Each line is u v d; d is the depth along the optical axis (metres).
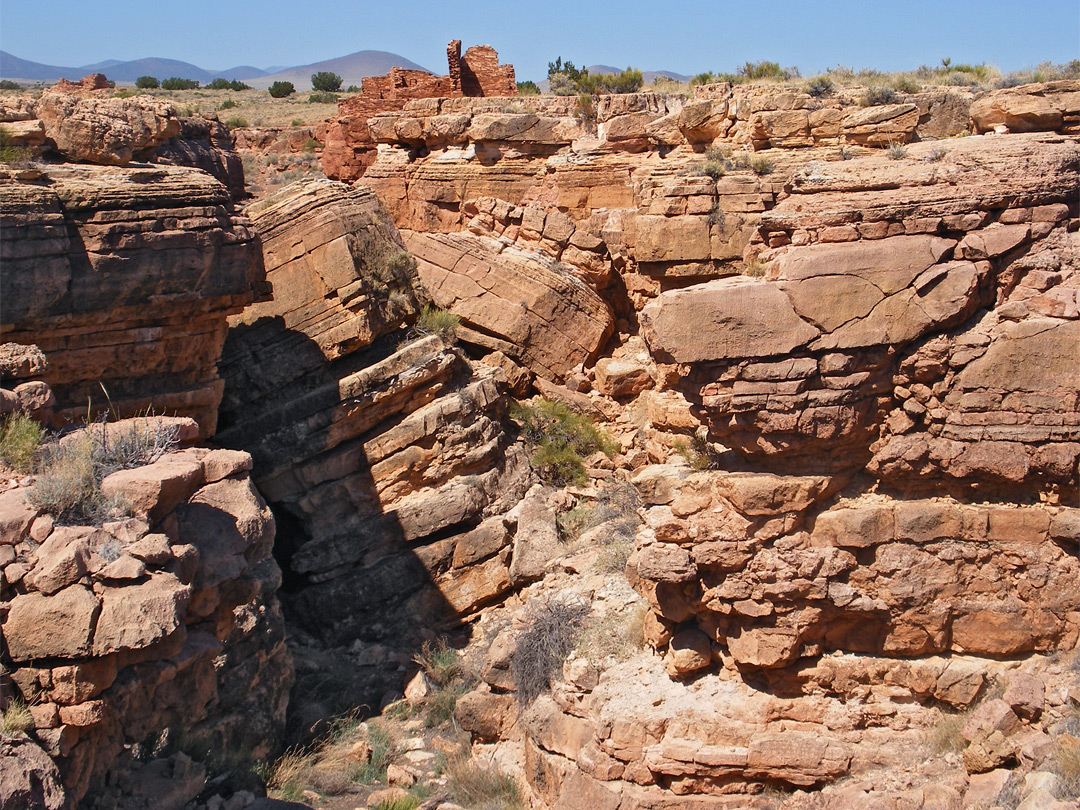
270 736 12.16
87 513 9.03
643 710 10.38
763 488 9.93
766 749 9.81
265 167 42.22
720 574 10.19
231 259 13.59
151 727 9.99
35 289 11.66
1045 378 9.52
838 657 10.27
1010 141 10.87
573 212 25.39
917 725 9.96
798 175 10.95
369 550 15.83
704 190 21.55
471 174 26.45
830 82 22.89
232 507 11.13
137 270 12.51
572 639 11.86
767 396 9.79
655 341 9.88
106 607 8.31
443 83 31.44
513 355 21.98
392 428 16.52
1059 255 9.75
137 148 14.16
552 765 10.82
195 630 10.23
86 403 12.85
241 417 16.56
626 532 14.72
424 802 11.18
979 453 9.75
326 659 14.82
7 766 7.65
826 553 9.98
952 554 9.91
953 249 9.77
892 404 10.05
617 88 27.12
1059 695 9.29
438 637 15.27
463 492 16.09
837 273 9.60
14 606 8.23
